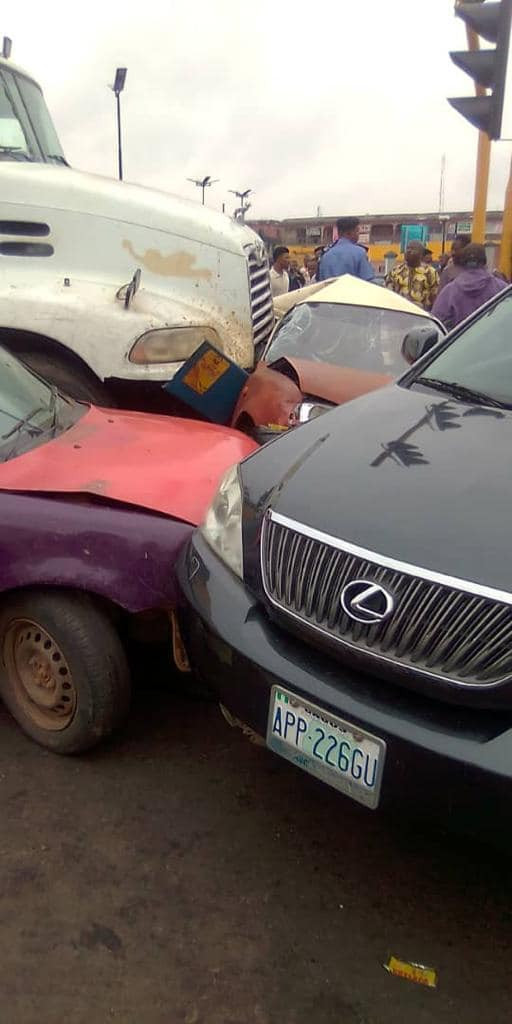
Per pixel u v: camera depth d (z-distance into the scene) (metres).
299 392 5.26
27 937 2.45
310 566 2.45
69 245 5.52
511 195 8.38
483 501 2.44
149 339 5.21
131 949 2.43
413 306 7.05
